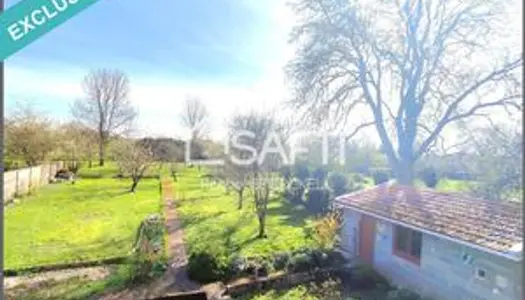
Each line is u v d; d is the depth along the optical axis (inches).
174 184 684.7
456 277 261.4
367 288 301.7
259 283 294.4
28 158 589.0
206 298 180.5
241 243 398.3
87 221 469.7
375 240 349.4
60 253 358.6
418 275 296.4
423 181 459.8
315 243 381.4
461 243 250.7
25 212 495.5
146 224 448.8
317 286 300.0
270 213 526.6
